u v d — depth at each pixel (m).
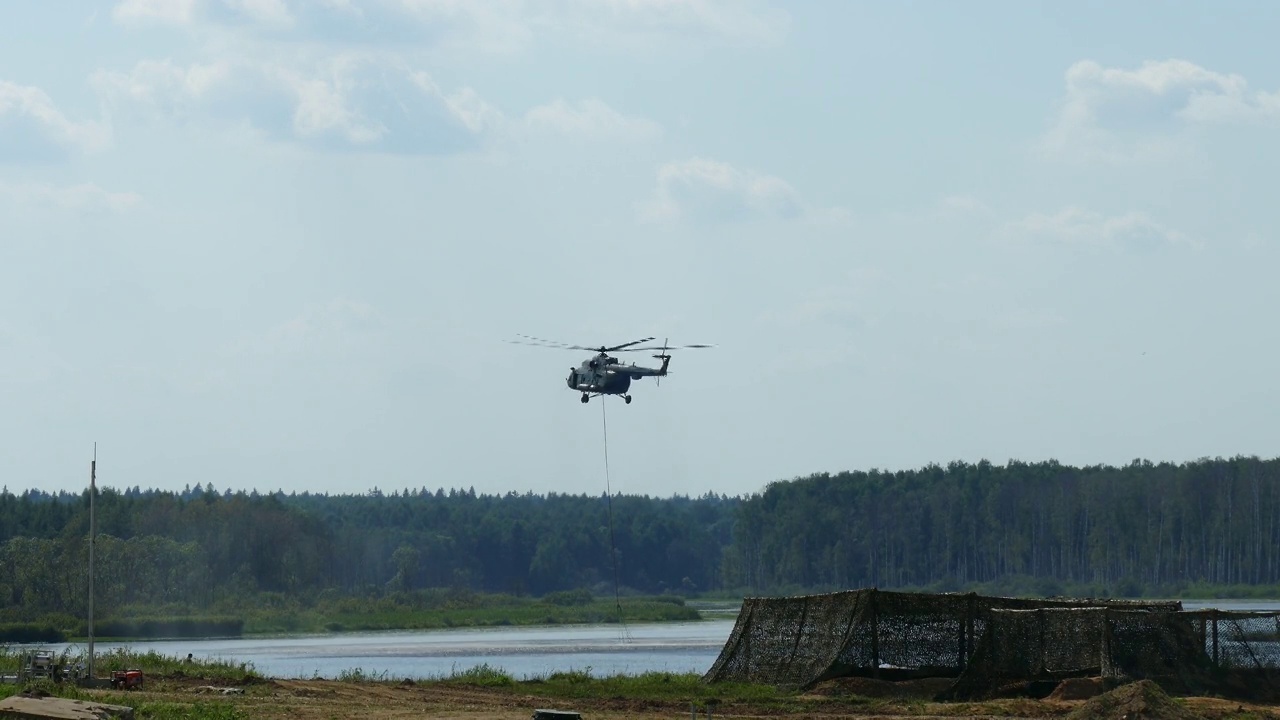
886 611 62.22
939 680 60.16
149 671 71.06
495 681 66.06
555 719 49.19
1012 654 59.34
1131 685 47.53
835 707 56.62
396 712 54.44
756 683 64.44
